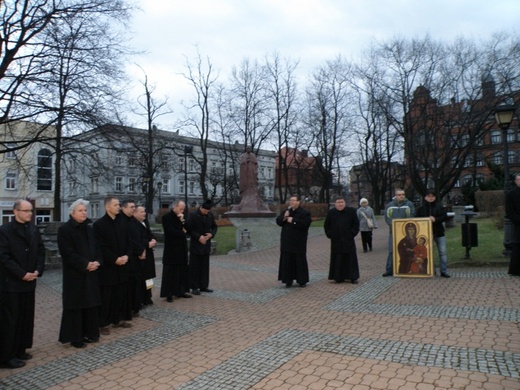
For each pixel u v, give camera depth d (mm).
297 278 9039
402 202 9734
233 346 5238
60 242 5512
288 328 5930
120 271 6312
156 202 64438
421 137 29500
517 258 8516
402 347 4832
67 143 19797
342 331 5633
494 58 25547
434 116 27297
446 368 4148
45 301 8898
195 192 69438
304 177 54594
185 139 60594
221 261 14852
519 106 25703
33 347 5641
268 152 82812
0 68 16297
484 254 10977
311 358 4641
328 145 43406
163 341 5633
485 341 4887
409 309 6578
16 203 5184
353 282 9102
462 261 10211
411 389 3727
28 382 4391
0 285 4879
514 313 5973
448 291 7691
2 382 4414
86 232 5648
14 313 4883
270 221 24453
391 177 47844
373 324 5879
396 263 9492
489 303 6625
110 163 24297
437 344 4871
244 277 11008
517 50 25141
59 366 4836
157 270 12945
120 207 6766
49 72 16906
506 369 4047
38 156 28688
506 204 8555
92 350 5375
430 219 9180
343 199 9297
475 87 26172
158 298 8633
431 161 31219
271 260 14719
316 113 42344
